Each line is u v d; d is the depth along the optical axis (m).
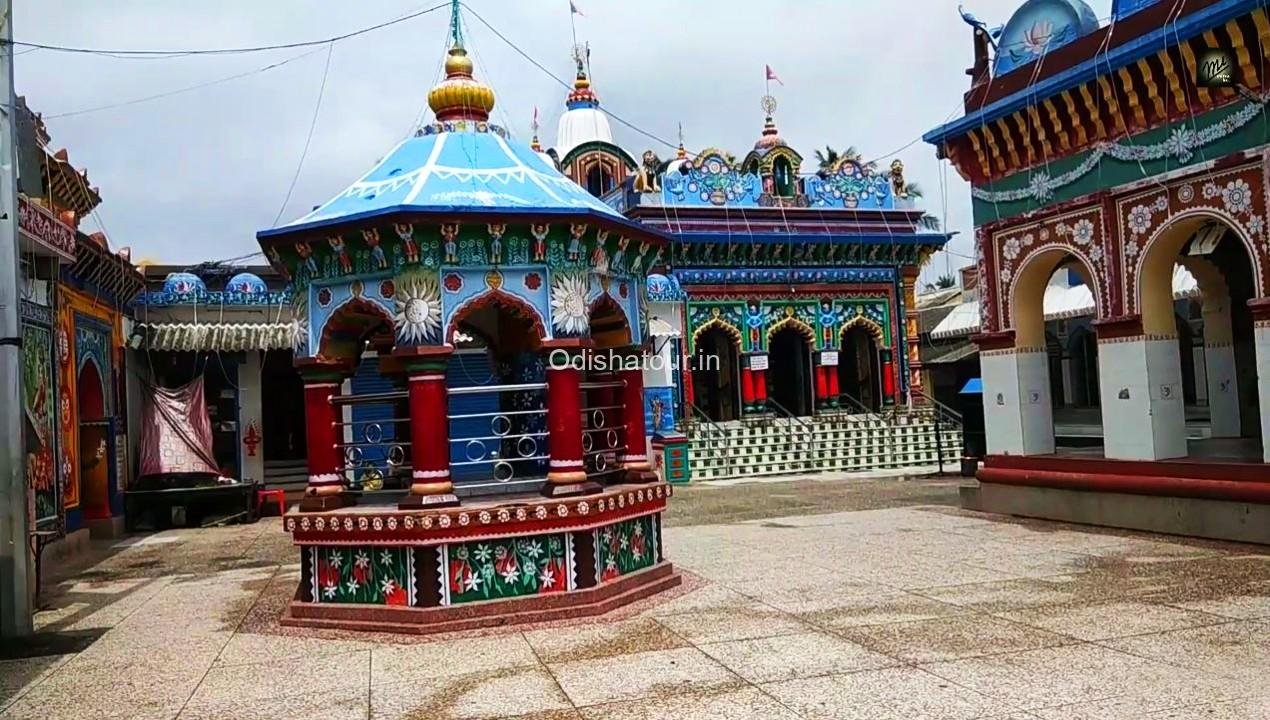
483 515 7.41
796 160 26.30
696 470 21.39
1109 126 11.41
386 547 7.48
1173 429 11.07
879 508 14.38
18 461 8.02
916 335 26.27
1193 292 18.83
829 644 6.46
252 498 16.94
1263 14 9.34
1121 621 6.79
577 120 32.22
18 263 8.34
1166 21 10.52
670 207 24.44
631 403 9.01
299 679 6.22
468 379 15.82
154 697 5.97
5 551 7.91
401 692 5.80
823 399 25.36
